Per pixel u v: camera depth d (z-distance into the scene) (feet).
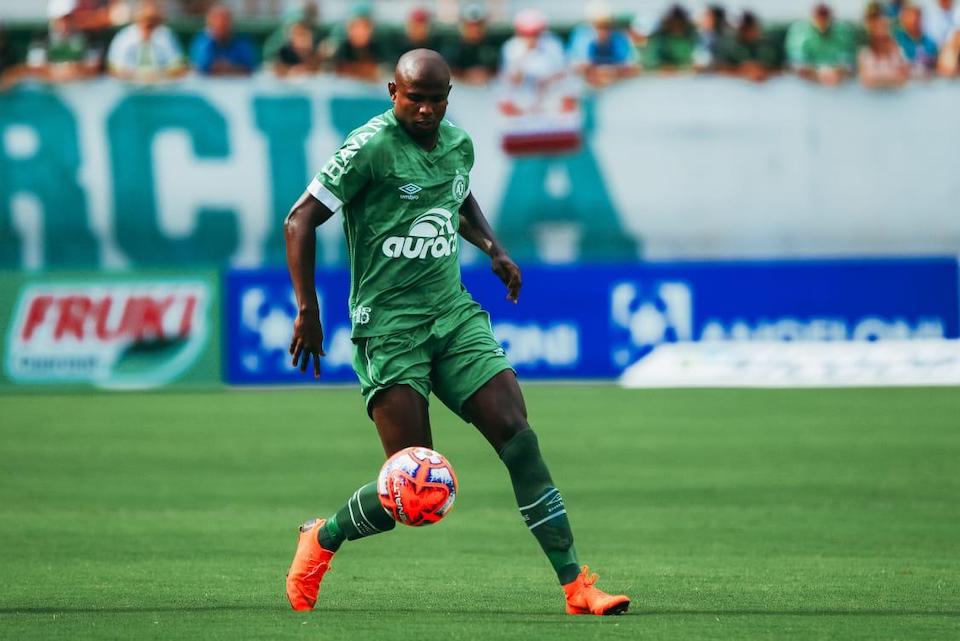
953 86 200.54
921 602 69.97
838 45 204.54
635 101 198.29
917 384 195.52
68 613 67.05
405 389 65.62
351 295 67.46
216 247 197.57
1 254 195.62
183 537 95.09
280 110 196.44
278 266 197.88
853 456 133.39
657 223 199.93
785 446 140.15
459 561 85.81
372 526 65.31
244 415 167.32
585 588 65.31
